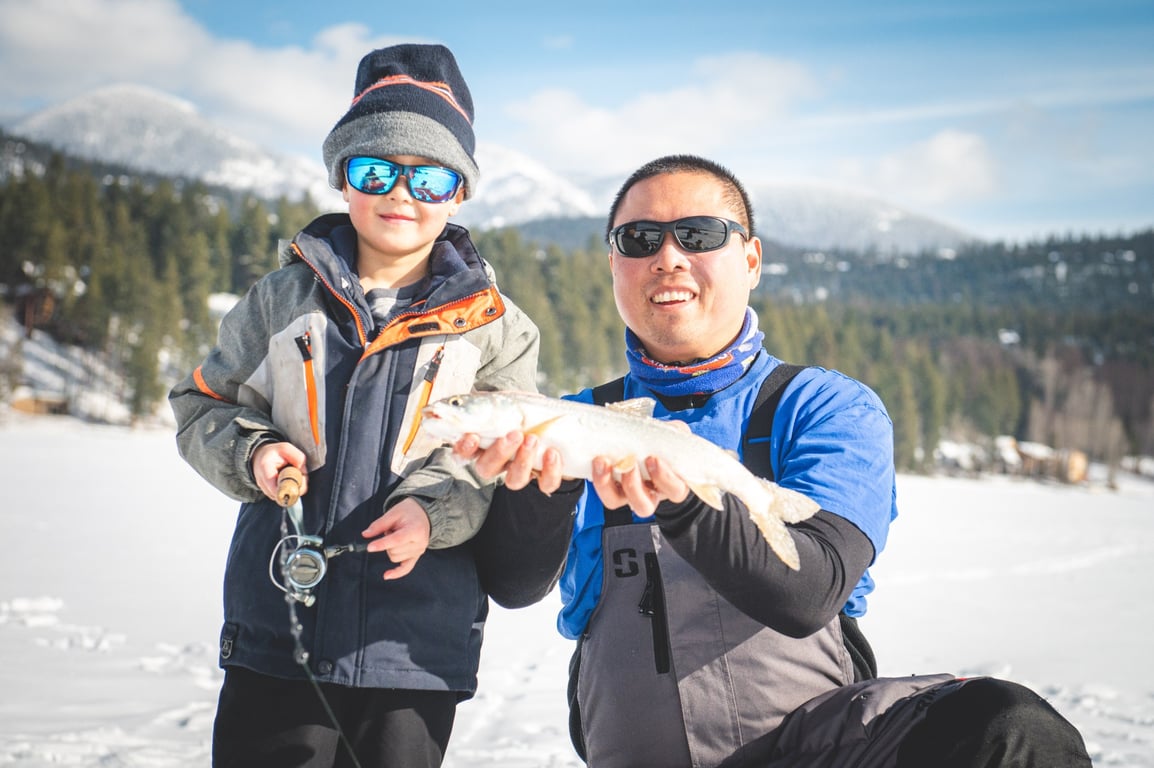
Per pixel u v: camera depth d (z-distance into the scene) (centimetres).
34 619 780
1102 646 890
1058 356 15362
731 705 246
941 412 10269
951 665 789
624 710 256
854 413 254
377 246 257
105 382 7638
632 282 272
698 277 265
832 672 250
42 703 538
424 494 229
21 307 8594
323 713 224
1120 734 557
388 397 241
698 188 268
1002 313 17825
